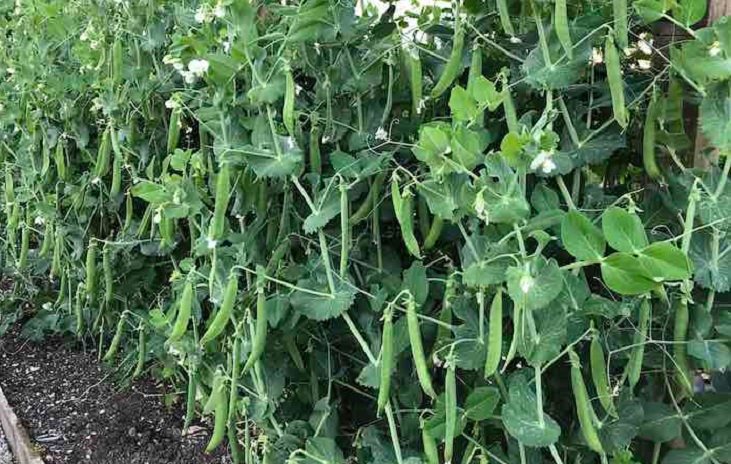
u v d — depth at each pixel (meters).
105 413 3.62
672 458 1.73
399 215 1.70
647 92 1.83
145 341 3.30
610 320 1.73
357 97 2.09
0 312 4.59
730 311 1.68
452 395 1.62
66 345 4.41
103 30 3.11
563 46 1.56
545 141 1.49
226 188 1.98
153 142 3.06
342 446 2.49
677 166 1.83
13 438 3.55
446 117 2.03
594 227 1.41
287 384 2.45
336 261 2.13
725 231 1.55
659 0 1.51
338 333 2.30
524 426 1.58
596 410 1.77
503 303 1.74
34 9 3.66
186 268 2.41
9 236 4.12
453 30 2.03
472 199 1.55
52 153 3.68
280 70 1.94
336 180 1.97
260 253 2.29
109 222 3.60
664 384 1.84
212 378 2.57
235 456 2.45
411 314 1.67
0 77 4.38
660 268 1.35
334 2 1.97
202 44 2.18
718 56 1.46
